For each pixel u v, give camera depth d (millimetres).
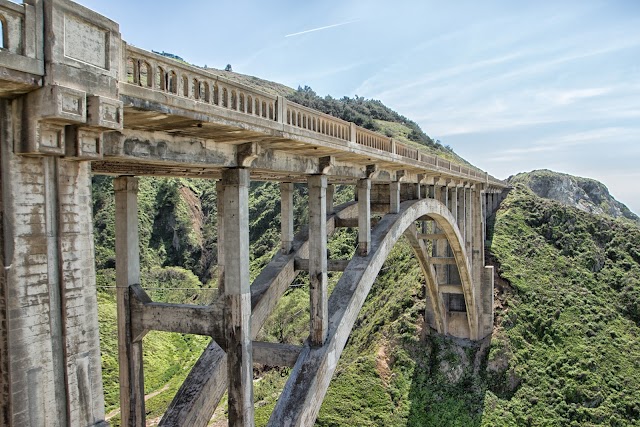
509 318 30688
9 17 4172
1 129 4508
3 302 4414
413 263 35781
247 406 8258
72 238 5004
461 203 26406
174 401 9211
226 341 8203
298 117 9039
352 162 13070
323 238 11352
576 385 27141
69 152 4883
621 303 34500
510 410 25906
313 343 11141
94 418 5145
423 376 27469
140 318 8594
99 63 4988
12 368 4422
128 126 6258
